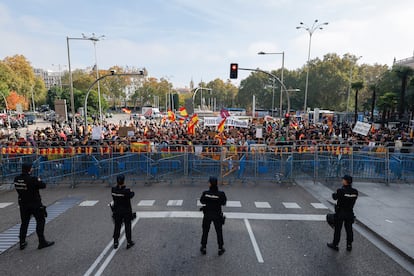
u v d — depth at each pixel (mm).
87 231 6777
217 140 14758
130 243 5934
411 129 24641
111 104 113375
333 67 60062
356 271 5141
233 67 18562
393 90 38562
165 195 9688
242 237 6547
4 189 10453
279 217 7828
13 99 59406
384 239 6285
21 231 5836
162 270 5086
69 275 4922
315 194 9969
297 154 11648
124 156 11156
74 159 10805
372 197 9406
